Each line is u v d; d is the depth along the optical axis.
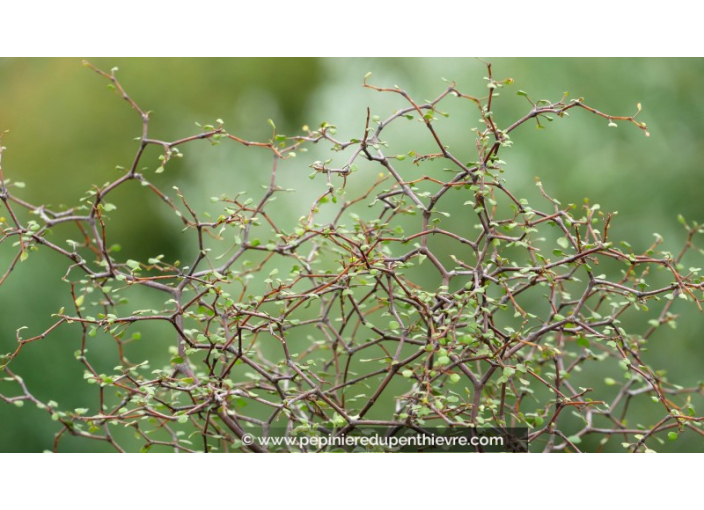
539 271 2.57
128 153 8.67
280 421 3.30
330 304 3.04
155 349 6.64
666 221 6.04
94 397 6.29
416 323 2.73
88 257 7.73
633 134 6.21
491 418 2.67
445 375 2.93
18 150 8.51
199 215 8.28
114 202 8.46
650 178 6.07
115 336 2.68
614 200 6.09
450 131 6.65
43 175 8.41
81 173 8.46
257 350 3.21
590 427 2.90
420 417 2.60
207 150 8.99
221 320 2.74
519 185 6.18
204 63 9.63
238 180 8.67
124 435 6.00
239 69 9.89
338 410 2.61
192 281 2.84
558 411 2.61
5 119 8.62
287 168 8.47
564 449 3.01
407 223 6.54
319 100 9.88
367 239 2.83
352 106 8.69
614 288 2.78
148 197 8.56
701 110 6.16
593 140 6.26
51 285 6.53
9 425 5.99
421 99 7.07
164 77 9.15
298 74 10.24
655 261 2.56
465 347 2.58
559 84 6.34
